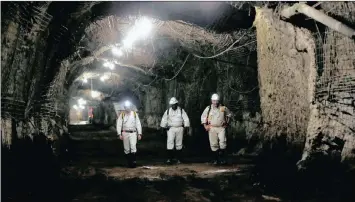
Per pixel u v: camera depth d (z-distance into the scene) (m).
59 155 10.32
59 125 11.26
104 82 29.80
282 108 7.41
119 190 6.50
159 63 18.33
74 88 26.53
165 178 7.78
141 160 11.52
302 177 6.19
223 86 15.09
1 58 5.80
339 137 6.21
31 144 7.01
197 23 10.67
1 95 6.05
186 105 18.48
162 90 22.67
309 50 6.74
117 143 17.22
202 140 16.25
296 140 7.08
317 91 6.67
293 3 6.77
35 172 6.70
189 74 17.73
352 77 6.17
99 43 12.81
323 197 5.47
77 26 9.44
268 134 7.81
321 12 5.77
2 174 5.51
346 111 6.18
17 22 6.08
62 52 9.64
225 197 5.98
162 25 12.06
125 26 11.52
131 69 22.19
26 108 7.46
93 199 5.79
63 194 6.02
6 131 5.98
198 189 6.61
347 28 5.22
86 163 10.52
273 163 7.29
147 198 5.93
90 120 46.31
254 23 8.13
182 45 14.59
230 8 9.28
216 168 9.28
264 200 5.70
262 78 7.96
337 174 5.85
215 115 10.08
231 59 13.59
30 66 7.16
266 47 7.70
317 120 6.51
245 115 13.66
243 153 12.38
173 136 10.62
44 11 6.79
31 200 5.47
